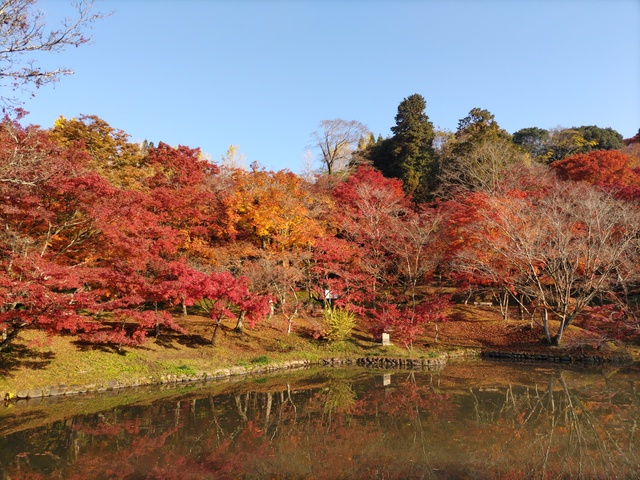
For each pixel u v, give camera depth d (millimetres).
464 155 42438
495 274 25031
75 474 8641
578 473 8727
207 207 23438
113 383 15992
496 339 26125
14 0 9234
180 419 12422
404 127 48000
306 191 28016
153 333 21188
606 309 24281
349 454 9805
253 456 9688
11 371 14828
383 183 34719
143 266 17484
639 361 22062
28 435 10906
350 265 27766
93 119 27859
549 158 53062
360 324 27875
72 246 17219
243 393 15906
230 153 48844
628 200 28734
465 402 14516
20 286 12734
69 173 14852
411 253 27094
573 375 19188
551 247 25031
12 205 14055
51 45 9727
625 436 10984
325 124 47250
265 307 20141
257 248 24391
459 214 26047
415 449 10125
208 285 18891
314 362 22484
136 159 29188
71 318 14211
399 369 21438
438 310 24938
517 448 10172
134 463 9234
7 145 13242
